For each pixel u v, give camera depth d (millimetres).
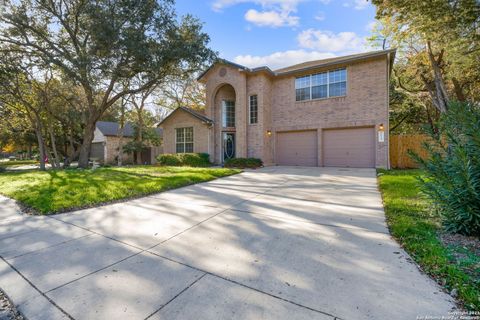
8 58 12297
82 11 11898
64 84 15094
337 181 8117
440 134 3779
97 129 27297
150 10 11992
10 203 5848
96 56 11297
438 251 2744
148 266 2705
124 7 11516
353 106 12750
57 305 2080
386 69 11961
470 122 3246
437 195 3467
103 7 11383
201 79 16828
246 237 3461
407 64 16859
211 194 6422
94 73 11523
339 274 2432
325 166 13641
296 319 1827
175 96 24125
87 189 6809
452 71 12664
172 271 2586
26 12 12375
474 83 14945
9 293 2268
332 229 3662
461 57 10195
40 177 9578
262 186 7457
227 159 15648
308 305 1984
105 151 25562
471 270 2367
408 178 7781
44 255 3031
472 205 3141
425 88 17109
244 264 2695
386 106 11938
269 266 2635
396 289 2156
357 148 12828
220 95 16391
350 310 1905
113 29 10977
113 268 2676
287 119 14797
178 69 14273
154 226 4027
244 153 14859
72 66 11727
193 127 16969
